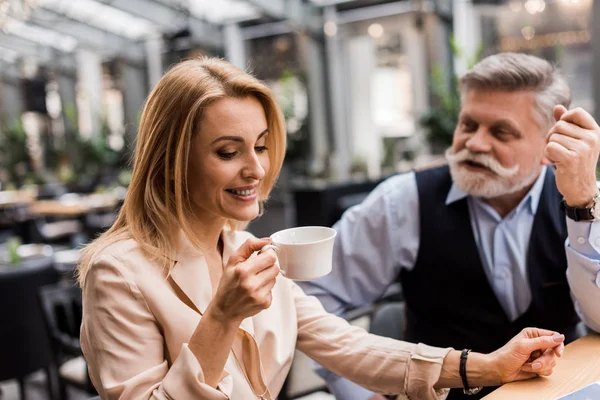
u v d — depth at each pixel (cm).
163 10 894
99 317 95
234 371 104
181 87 97
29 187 916
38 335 312
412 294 163
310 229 102
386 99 748
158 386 89
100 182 946
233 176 97
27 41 1080
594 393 95
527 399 97
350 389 149
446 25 642
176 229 103
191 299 101
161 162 102
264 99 102
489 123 139
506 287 149
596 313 126
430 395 110
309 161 816
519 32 567
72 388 331
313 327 123
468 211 153
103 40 991
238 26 877
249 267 84
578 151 116
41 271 315
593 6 449
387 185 166
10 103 1220
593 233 121
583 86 526
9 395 350
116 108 1080
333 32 775
